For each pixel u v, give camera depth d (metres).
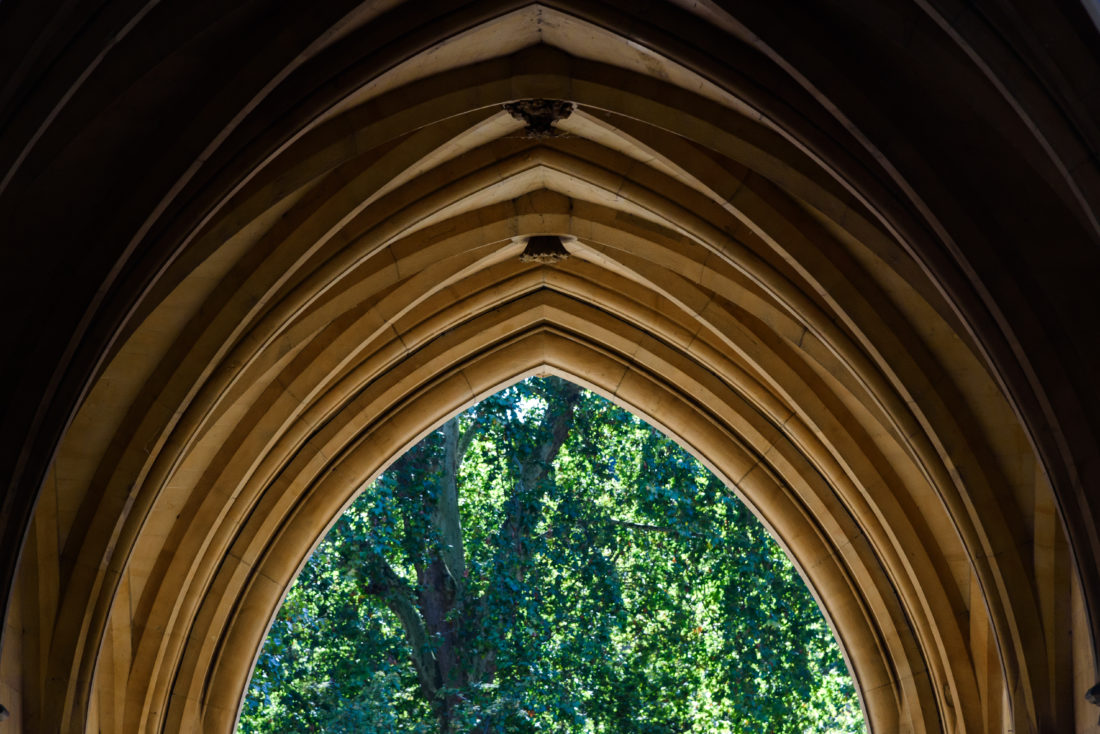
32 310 11.86
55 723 14.38
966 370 14.95
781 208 14.81
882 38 11.31
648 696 27.80
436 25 12.38
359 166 14.64
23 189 11.34
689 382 19.33
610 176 15.80
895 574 18.19
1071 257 11.96
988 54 9.88
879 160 11.91
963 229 12.00
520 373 19.89
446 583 28.41
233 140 12.23
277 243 14.69
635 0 12.29
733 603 27.64
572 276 18.92
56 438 11.93
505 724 27.02
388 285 16.88
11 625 13.84
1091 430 11.98
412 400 19.56
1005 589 14.77
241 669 19.09
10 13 9.49
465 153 15.70
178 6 11.16
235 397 16.62
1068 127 9.82
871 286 14.96
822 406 17.72
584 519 28.81
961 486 15.00
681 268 17.02
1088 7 9.06
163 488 15.27
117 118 11.63
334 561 27.66
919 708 18.58
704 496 27.98
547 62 13.88
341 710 26.62
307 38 11.55
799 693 27.45
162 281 13.38
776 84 12.27
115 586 14.95
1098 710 13.39
